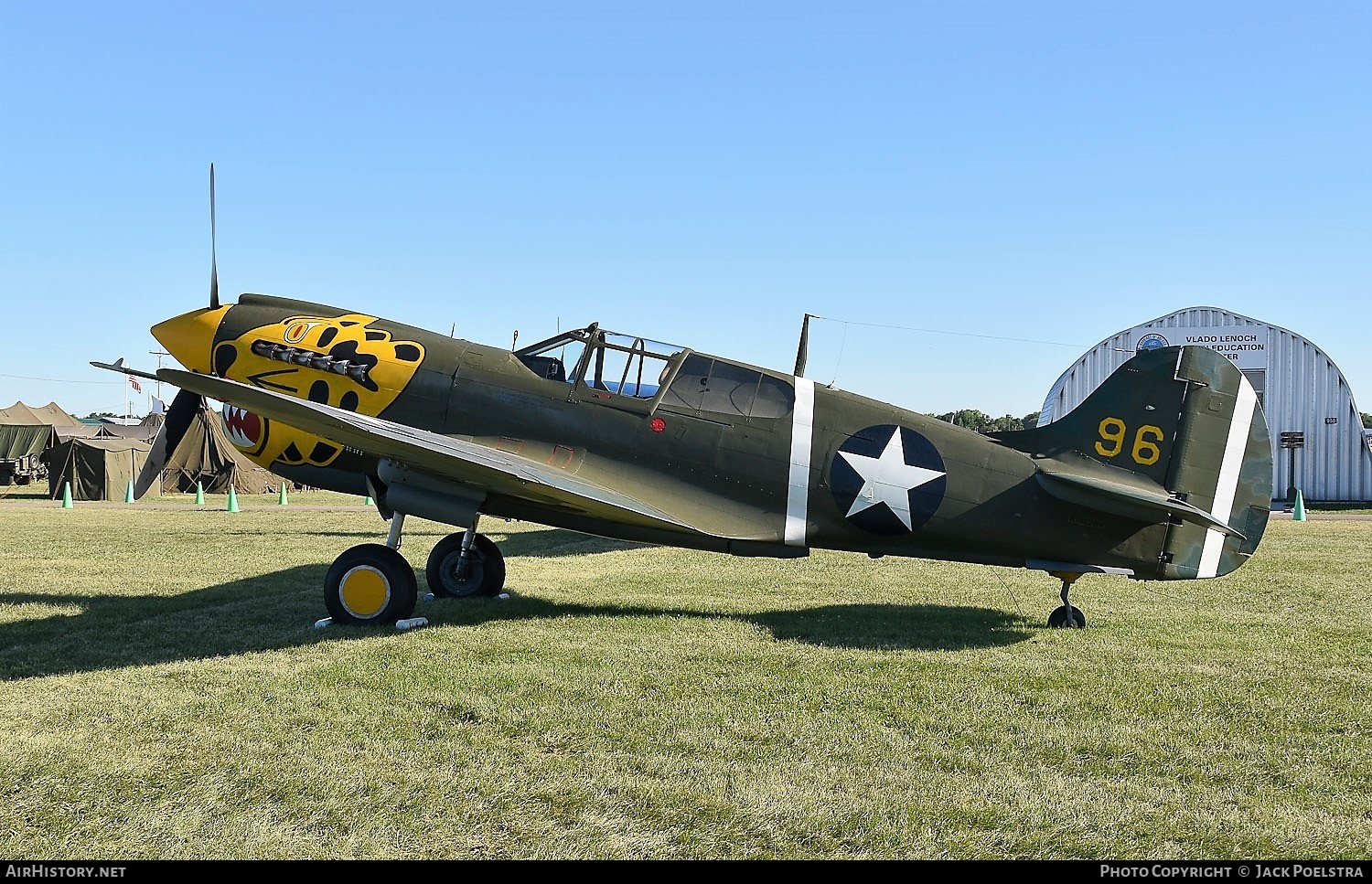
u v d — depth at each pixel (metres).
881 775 4.44
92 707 5.25
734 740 4.92
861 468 8.24
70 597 9.11
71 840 3.64
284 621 7.93
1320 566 12.66
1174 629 8.07
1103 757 4.75
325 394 8.62
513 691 5.71
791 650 7.02
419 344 8.73
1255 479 8.46
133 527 17.16
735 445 8.25
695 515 8.10
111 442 29.34
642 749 4.75
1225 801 4.20
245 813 3.91
